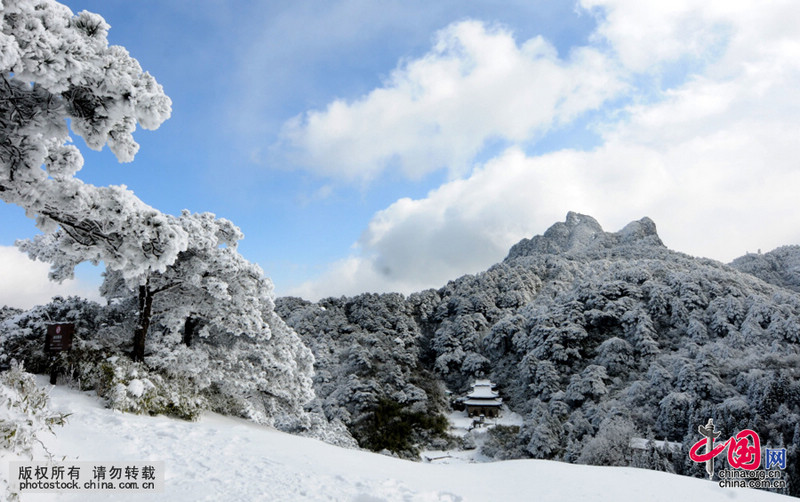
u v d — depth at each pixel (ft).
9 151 15.11
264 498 18.84
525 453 183.21
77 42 14.19
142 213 17.24
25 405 21.16
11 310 59.88
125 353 46.96
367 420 200.64
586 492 26.78
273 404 60.44
